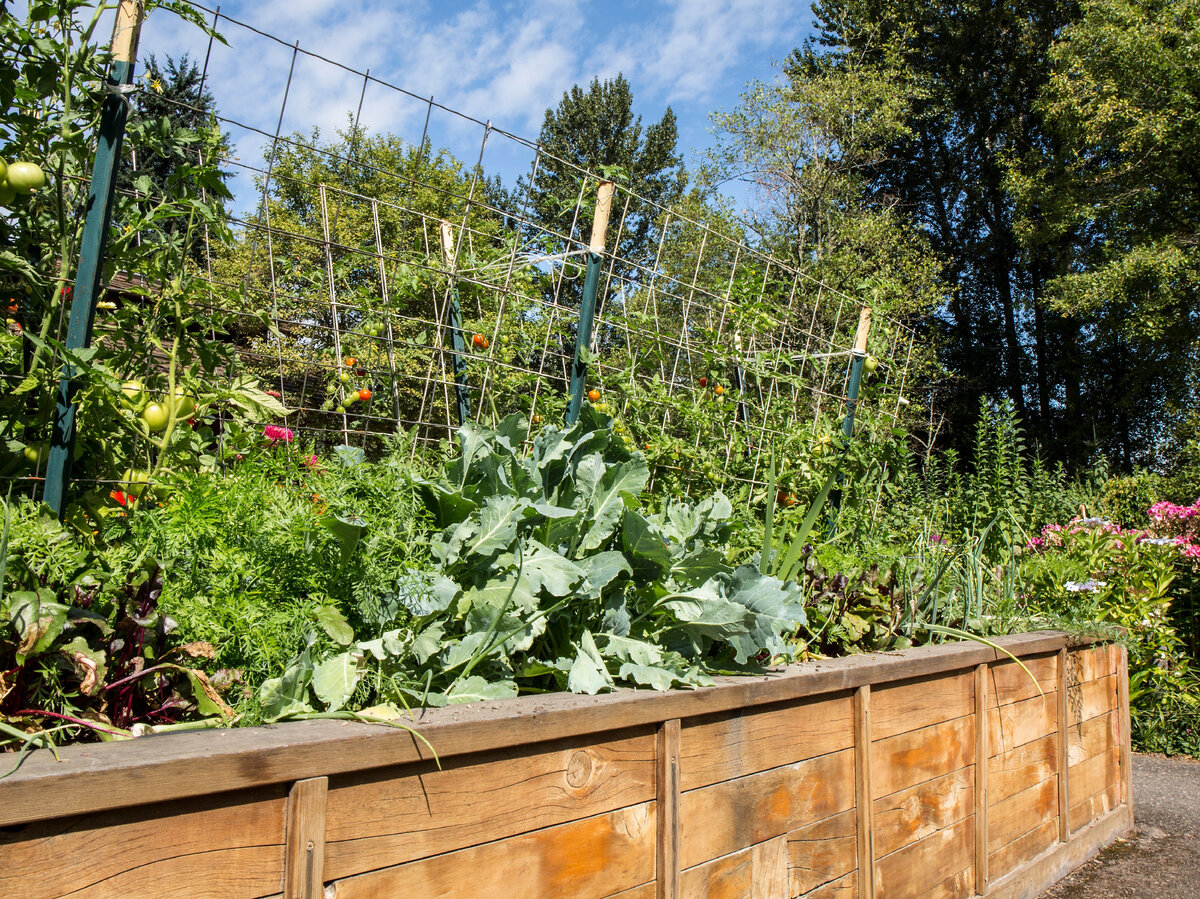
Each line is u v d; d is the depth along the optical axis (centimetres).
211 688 141
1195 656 611
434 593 175
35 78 183
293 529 163
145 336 218
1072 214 1625
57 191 184
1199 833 393
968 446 2020
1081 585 441
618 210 1298
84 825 103
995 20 2070
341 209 331
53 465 174
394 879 135
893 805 249
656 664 197
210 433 240
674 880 181
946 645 294
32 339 167
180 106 216
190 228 222
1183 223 1531
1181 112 1445
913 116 2002
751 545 326
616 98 3447
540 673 193
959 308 2242
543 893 158
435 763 141
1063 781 340
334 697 147
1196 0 1445
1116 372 1841
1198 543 643
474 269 326
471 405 353
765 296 439
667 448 373
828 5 2239
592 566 204
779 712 214
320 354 308
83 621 133
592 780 168
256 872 119
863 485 450
